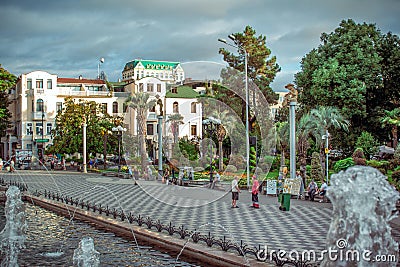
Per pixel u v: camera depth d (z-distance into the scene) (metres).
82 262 8.39
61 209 16.33
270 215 15.23
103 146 43.97
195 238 10.35
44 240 11.65
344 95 31.27
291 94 27.75
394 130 32.75
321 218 14.58
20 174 37.34
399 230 11.88
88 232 12.62
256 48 36.25
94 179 32.09
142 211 16.17
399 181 18.86
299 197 20.23
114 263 9.41
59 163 48.53
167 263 9.37
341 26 34.25
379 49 33.28
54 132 47.34
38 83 58.22
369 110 34.00
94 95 58.91
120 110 59.56
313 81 32.28
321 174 24.42
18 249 10.72
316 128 28.58
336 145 33.78
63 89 59.03
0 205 18.70
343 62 32.44
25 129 57.50
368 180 5.16
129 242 11.29
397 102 34.44
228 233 11.96
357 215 5.09
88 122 44.22
